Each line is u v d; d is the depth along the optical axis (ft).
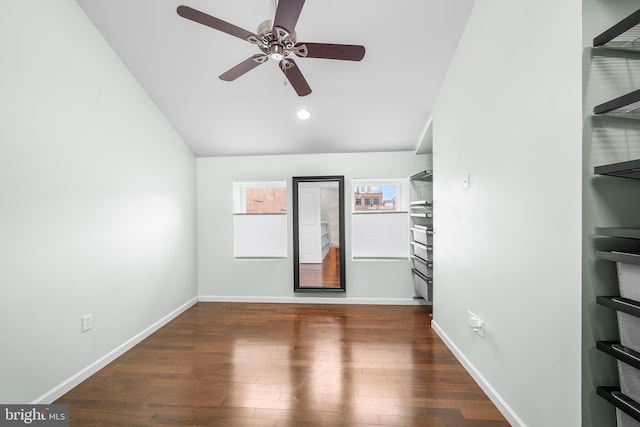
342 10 6.57
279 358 7.52
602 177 3.71
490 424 5.19
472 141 6.57
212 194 12.41
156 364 7.28
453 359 7.43
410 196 11.89
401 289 11.93
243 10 6.59
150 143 9.25
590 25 3.67
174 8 6.60
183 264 11.28
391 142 11.41
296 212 12.08
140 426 5.16
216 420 5.30
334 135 11.00
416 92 8.86
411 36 7.14
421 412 5.49
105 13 6.72
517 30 4.93
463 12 6.58
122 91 7.98
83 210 6.70
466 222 6.91
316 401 5.81
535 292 4.58
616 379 3.72
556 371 4.18
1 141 5.02
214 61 7.95
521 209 4.90
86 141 6.79
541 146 4.41
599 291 3.72
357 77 8.38
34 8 5.57
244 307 11.64
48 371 5.83
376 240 12.16
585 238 3.71
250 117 10.11
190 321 10.18
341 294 12.07
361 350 7.93
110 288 7.52
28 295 5.46
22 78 5.34
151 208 9.29
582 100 3.69
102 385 6.41
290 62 5.98
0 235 5.00
